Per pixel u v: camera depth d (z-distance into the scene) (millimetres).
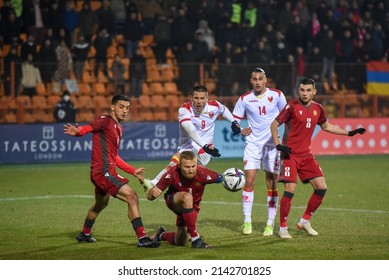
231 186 33219
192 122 36875
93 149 32375
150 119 82625
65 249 31812
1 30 80188
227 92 80875
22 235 35281
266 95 37125
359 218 41094
